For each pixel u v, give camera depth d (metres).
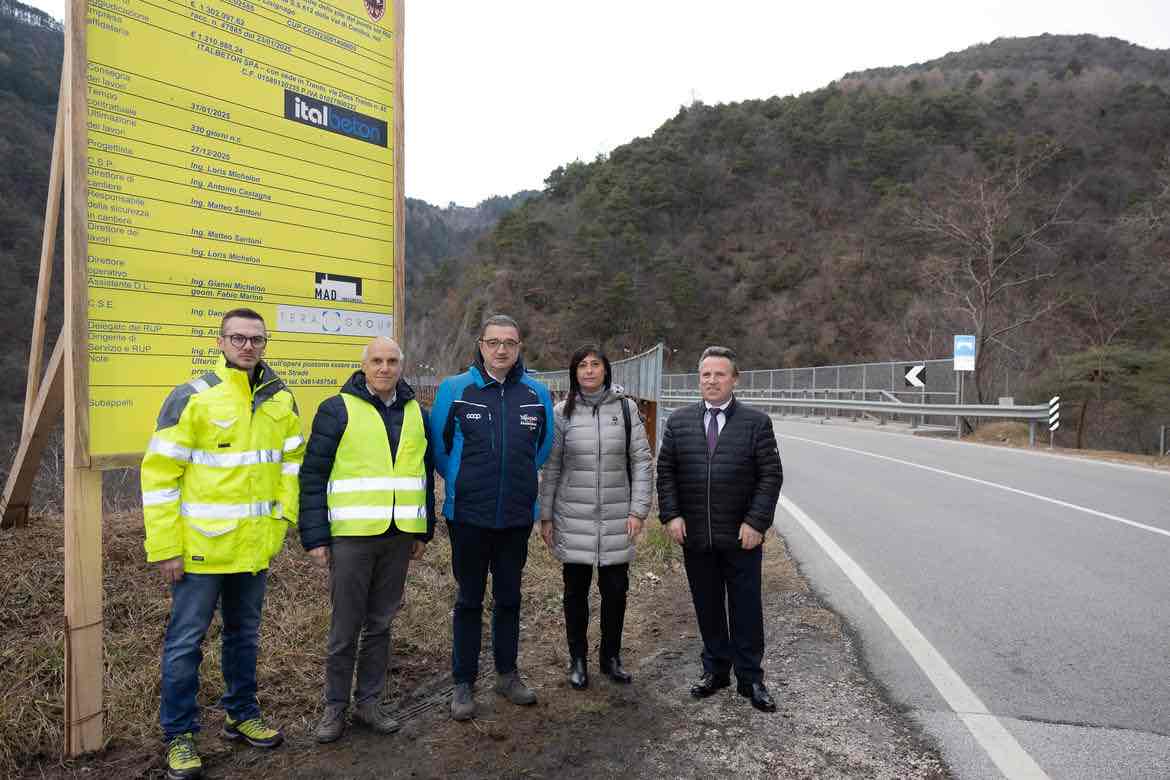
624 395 4.30
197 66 3.89
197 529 3.23
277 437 3.52
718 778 3.10
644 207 82.62
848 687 4.01
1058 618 5.10
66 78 3.36
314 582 5.10
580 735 3.51
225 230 4.04
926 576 6.14
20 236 21.16
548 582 5.76
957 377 23.09
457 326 72.38
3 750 3.21
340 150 4.62
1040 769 3.14
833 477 11.77
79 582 3.31
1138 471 12.44
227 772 3.20
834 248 74.12
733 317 72.19
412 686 4.10
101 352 3.52
